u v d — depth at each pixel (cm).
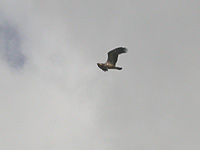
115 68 8019
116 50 8000
